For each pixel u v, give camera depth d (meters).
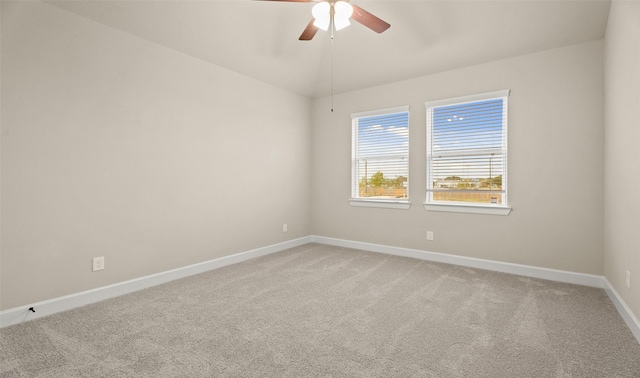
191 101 3.32
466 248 3.65
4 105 2.14
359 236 4.52
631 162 2.05
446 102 3.73
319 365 1.66
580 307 2.42
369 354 1.77
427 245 3.93
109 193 2.69
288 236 4.61
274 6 3.09
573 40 2.96
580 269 3.01
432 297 2.65
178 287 2.92
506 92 3.33
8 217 2.17
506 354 1.76
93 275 2.60
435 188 3.86
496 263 3.44
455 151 3.72
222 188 3.66
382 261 3.83
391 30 3.37
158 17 2.78
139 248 2.90
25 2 2.22
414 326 2.12
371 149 4.45
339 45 3.76
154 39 2.96
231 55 3.51
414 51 3.57
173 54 3.15
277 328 2.09
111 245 2.71
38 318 2.26
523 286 2.92
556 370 1.61
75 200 2.49
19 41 2.20
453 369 1.62
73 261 2.48
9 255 2.18
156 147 3.02
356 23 3.40
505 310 2.37
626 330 2.04
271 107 4.29
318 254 4.20
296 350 1.81
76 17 2.47
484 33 3.14
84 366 1.65
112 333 2.02
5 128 2.15
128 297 2.67
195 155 3.37
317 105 4.93
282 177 4.48
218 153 3.61
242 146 3.89
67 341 1.92
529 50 3.18
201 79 3.42
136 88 2.86
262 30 3.34
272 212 4.33
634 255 2.01
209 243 3.52
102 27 2.63
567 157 3.05
